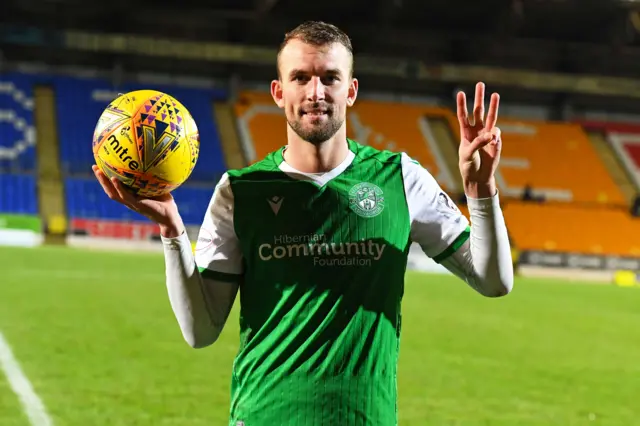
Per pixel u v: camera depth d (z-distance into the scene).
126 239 24.73
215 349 8.96
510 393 7.72
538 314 14.87
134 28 31.30
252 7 30.36
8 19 29.80
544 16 31.97
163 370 7.67
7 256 18.92
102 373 7.38
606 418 6.96
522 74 34.00
